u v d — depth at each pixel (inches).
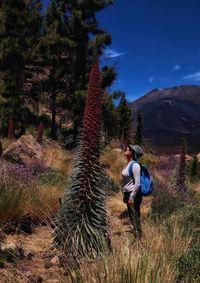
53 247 269.1
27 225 311.4
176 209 399.9
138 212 313.7
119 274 186.9
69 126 1565.0
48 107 1614.2
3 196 318.3
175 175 568.1
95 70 274.2
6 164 482.3
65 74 1336.1
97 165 273.7
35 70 1417.3
